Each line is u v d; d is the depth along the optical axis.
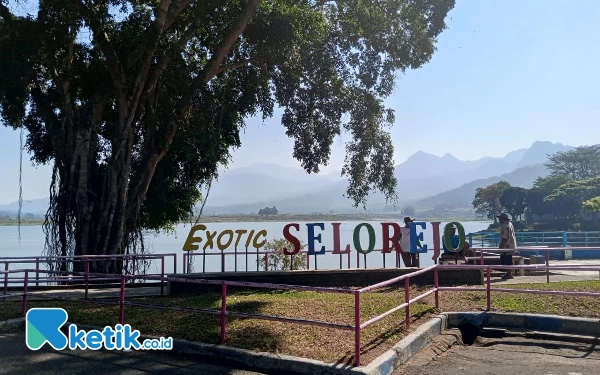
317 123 22.09
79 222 16.73
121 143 16.98
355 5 19.28
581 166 103.12
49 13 15.50
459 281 13.89
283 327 8.53
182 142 20.50
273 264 19.17
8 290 13.93
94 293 13.44
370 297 11.63
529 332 9.02
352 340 7.73
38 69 16.77
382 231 15.65
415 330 8.34
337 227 15.67
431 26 19.08
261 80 20.34
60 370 7.05
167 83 18.39
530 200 85.00
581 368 7.11
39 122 21.36
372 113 20.84
